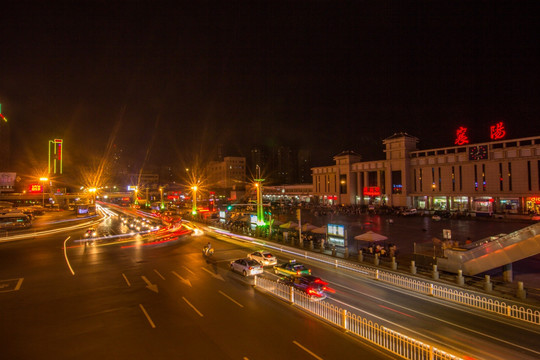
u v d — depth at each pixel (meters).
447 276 21.84
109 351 12.02
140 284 21.02
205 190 175.00
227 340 12.77
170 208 107.06
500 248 20.56
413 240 37.62
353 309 16.25
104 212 109.12
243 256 30.42
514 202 61.94
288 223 39.97
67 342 12.81
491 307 16.36
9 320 15.16
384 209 73.19
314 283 17.78
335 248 31.48
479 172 67.12
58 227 60.16
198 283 21.12
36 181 125.94
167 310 16.20
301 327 13.99
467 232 42.19
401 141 81.38
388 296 18.30
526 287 19.69
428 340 12.86
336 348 12.02
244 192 149.62
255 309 16.23
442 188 73.50
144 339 12.96
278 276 23.05
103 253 32.69
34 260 29.52
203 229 55.34
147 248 35.66
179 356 11.55
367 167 89.56
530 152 59.62
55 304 17.36
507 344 12.54
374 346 12.18
